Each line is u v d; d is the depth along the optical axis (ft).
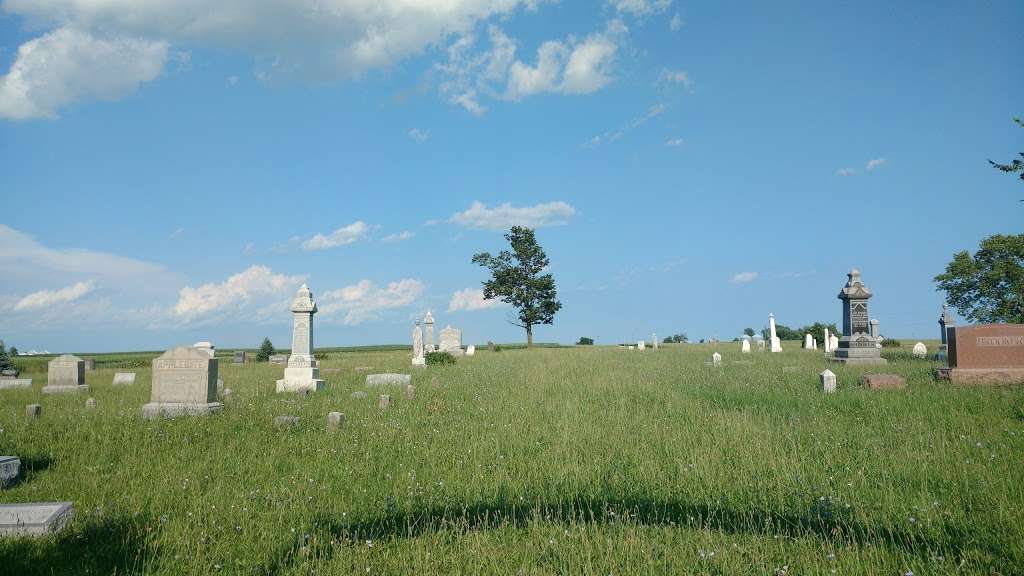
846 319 101.81
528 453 31.35
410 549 18.34
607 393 56.29
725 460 28.55
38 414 47.60
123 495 24.32
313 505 22.91
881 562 16.67
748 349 148.87
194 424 40.34
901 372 70.44
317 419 43.04
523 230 239.71
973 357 59.36
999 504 20.34
